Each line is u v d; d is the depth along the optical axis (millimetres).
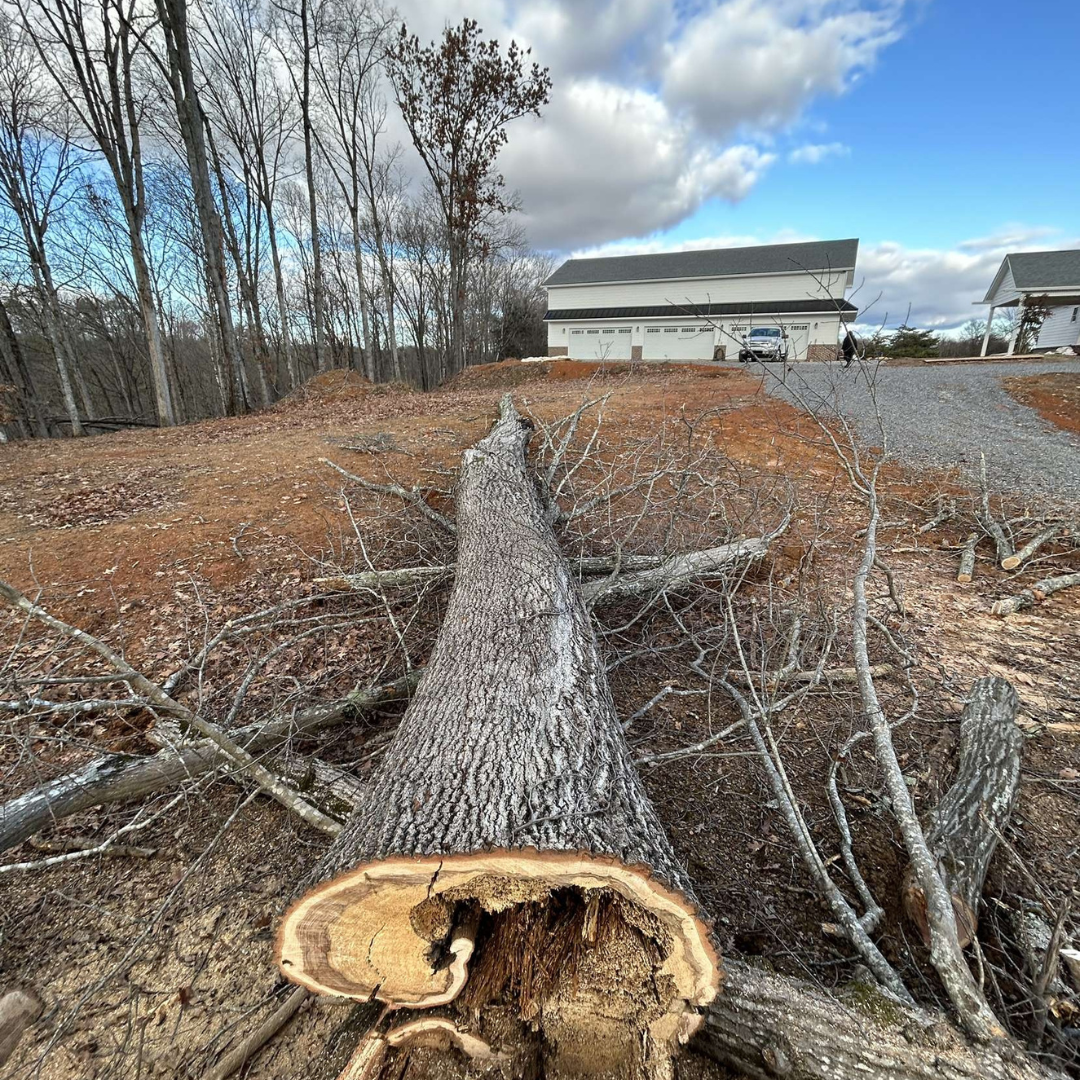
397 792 1599
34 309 17562
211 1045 1630
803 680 3227
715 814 2404
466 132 20844
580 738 1798
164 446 8727
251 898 2086
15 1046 1543
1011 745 2393
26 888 2154
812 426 8734
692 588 4230
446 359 32250
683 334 23406
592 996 1419
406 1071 1429
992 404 10328
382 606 4008
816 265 22109
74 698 3086
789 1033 1428
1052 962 1474
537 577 3021
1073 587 4320
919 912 1791
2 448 8758
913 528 5500
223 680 3303
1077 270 20688
